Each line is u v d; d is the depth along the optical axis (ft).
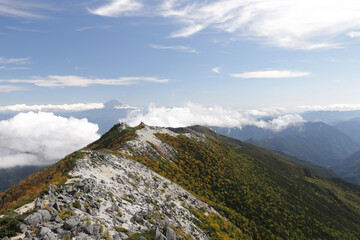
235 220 301.22
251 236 280.51
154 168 320.29
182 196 241.35
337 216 544.62
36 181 161.17
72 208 82.33
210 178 437.99
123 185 159.12
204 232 173.58
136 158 318.04
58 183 118.42
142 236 80.59
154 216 120.37
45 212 72.33
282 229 366.43
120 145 354.54
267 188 532.32
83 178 134.31
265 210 407.23
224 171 513.04
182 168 419.95
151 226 102.06
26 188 152.76
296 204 503.20
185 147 555.69
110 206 102.53
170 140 559.38
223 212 306.96
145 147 381.19
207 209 254.88
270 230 349.20
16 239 59.26
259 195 463.01
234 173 531.09
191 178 390.42
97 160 192.13
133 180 186.60
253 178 561.43
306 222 432.25
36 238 59.31
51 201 84.84
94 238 67.67
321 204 582.76
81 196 96.68
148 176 230.89
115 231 78.84
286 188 599.98
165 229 97.76
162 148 453.58
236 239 216.54
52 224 68.23
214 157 569.23
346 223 524.52
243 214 365.61
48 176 156.66
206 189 385.29
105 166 186.29
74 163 164.86
